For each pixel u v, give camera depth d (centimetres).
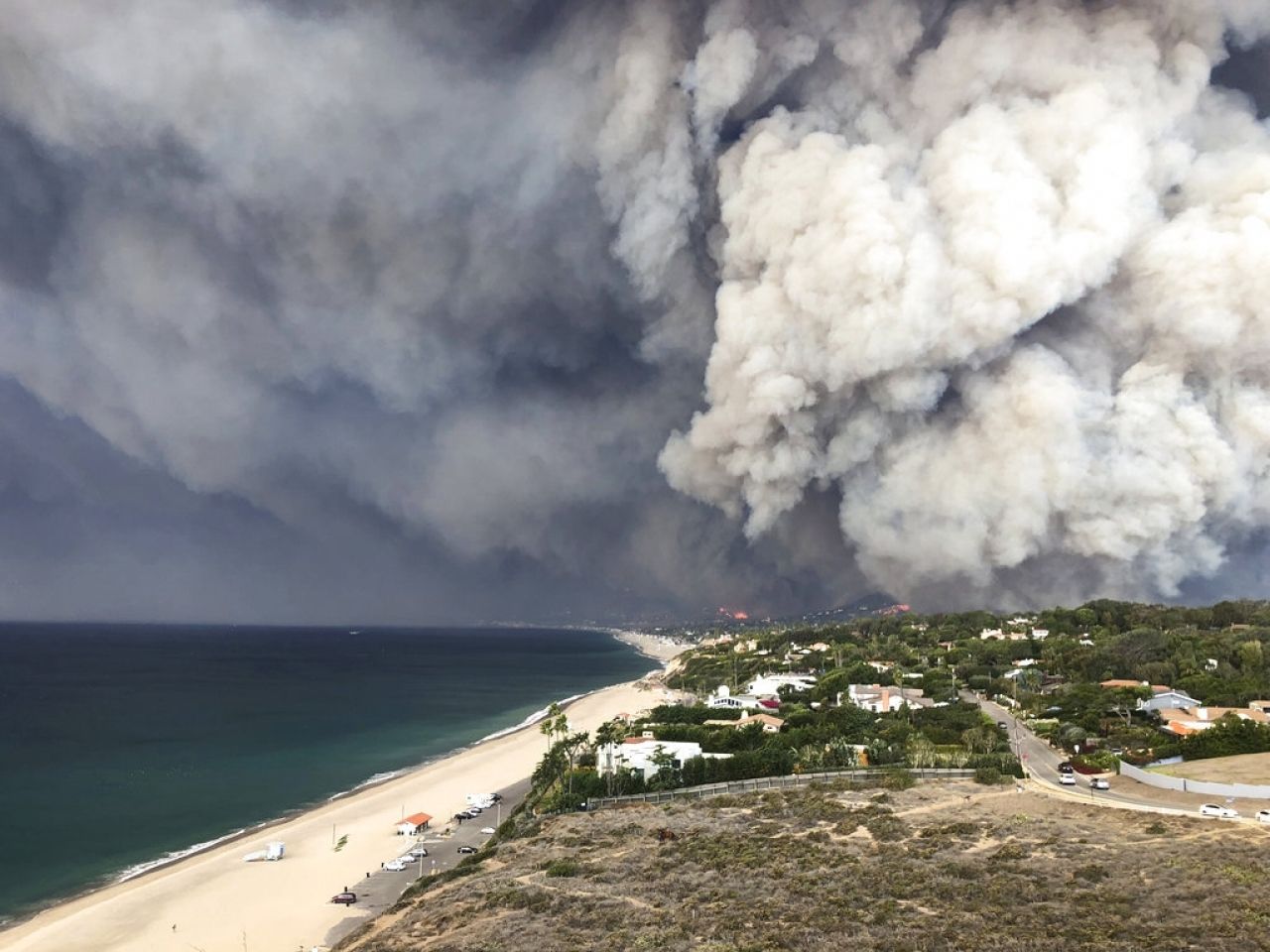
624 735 9919
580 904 4566
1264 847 4491
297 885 6794
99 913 6291
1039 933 3572
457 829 8225
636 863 5288
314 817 8975
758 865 4928
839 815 5862
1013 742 8750
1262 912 3556
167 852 7969
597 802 7312
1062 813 5678
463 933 4412
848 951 3550
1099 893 3981
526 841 6438
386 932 4906
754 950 3631
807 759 7894
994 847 4912
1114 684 10938
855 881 4447
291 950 5459
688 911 4266
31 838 8400
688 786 7588
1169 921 3591
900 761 7781
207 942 5716
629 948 3853
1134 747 7856
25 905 6625
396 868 7031
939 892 4184
